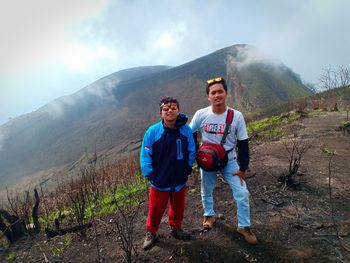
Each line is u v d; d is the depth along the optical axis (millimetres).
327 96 16984
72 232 4387
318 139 8594
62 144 134375
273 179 5613
